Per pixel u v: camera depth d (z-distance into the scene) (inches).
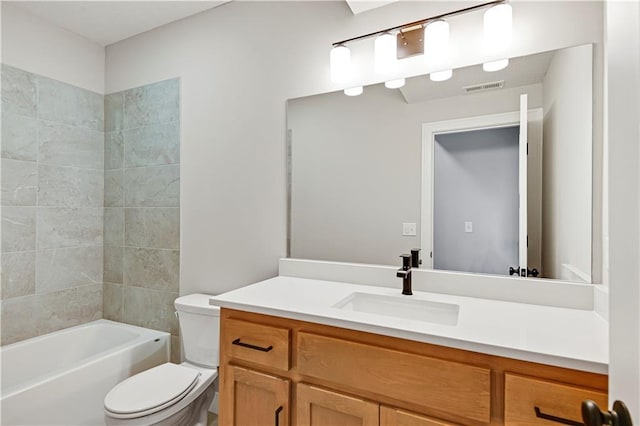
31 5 81.3
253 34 77.2
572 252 50.4
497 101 55.5
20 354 79.0
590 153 49.1
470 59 57.2
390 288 61.9
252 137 77.5
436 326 40.4
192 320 72.9
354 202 66.8
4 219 80.4
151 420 55.9
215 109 82.4
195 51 85.2
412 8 61.4
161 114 90.5
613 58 21.6
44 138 87.6
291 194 73.0
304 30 71.5
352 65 66.7
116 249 98.5
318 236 70.2
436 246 59.8
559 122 51.3
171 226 89.0
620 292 20.2
